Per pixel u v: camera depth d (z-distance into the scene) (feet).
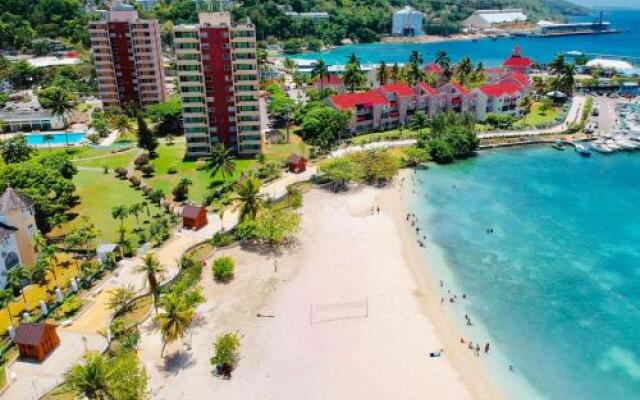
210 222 375.25
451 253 336.29
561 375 231.71
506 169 486.79
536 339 254.68
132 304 276.00
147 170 463.83
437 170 486.38
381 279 305.53
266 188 434.30
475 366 236.63
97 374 191.62
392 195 427.33
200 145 507.71
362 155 464.24
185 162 496.23
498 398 218.59
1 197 296.71
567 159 511.40
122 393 192.95
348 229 368.07
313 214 392.88
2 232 283.38
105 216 382.42
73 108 617.62
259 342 252.01
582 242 348.59
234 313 274.36
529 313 274.36
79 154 526.57
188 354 242.58
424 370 233.55
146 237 347.36
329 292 293.23
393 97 607.37
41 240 296.92
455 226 373.61
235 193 422.82
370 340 253.24
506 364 238.48
